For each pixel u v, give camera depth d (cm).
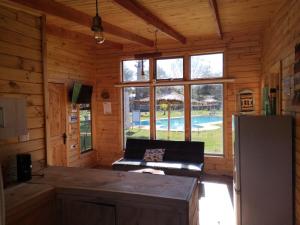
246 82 518
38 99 257
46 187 198
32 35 251
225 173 537
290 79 282
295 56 256
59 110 512
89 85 604
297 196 267
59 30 451
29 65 247
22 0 269
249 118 290
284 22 312
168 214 172
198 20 422
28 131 244
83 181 211
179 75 568
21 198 178
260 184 289
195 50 550
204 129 557
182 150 522
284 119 280
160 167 470
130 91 616
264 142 286
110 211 185
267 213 288
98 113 640
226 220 341
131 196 179
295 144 273
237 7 358
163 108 586
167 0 332
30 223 178
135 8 340
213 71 545
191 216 179
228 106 531
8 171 220
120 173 235
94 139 632
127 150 558
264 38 472
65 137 525
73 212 195
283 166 282
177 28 472
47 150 265
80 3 337
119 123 620
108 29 430
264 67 466
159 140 547
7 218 160
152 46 578
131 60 610
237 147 296
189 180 211
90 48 614
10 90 226
